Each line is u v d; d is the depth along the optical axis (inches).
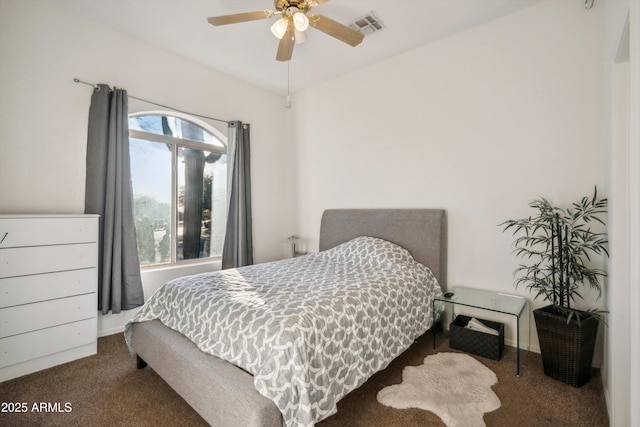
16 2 89.8
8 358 78.1
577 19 86.0
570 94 87.1
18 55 90.1
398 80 124.6
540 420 62.3
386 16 99.3
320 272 97.3
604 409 65.5
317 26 81.5
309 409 49.8
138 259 111.7
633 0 47.3
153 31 109.7
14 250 79.2
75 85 100.4
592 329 74.8
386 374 80.0
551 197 90.1
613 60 66.7
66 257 87.7
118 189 105.5
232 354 58.3
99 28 105.4
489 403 67.0
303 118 161.8
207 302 69.4
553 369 77.0
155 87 119.5
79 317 90.0
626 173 64.6
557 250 86.2
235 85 147.4
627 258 63.2
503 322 98.7
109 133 104.7
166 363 67.4
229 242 143.3
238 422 49.3
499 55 99.7
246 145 148.8
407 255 110.3
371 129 133.7
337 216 140.1
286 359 51.6
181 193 135.9
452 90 109.9
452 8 95.4
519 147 95.8
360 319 69.1
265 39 114.4
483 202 103.1
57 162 96.9
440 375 78.5
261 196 159.8
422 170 118.0
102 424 62.4
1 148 87.7
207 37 113.3
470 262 106.0
